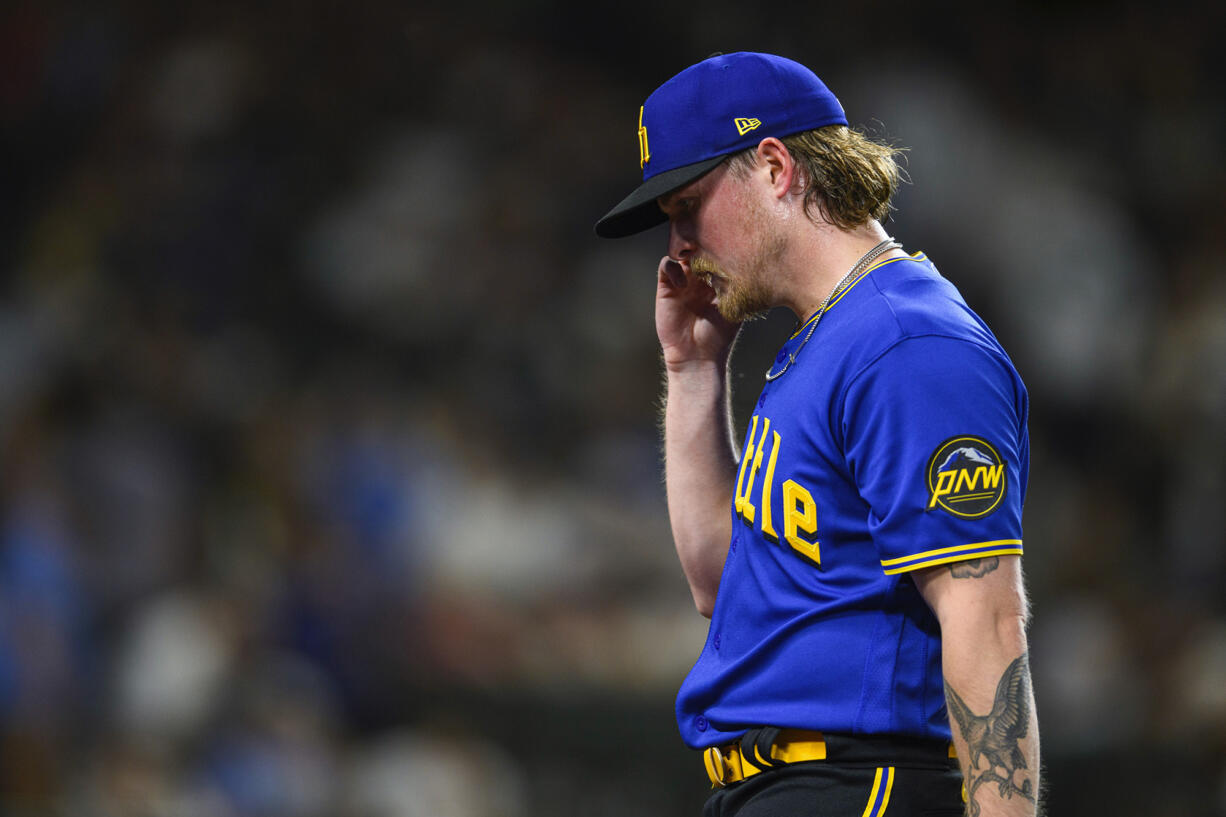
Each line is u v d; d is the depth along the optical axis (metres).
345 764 22.02
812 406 7.20
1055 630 27.14
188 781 20.56
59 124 35.38
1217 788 22.42
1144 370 35.09
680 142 7.69
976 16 41.34
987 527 6.65
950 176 36.50
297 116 35.41
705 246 7.82
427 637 24.78
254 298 32.53
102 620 23.05
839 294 7.46
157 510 24.83
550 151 36.91
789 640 7.26
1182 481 31.80
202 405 28.56
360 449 27.45
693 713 7.78
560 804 23.02
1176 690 24.28
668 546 27.34
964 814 6.96
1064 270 36.38
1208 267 36.16
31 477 23.39
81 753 20.94
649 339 33.09
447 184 34.47
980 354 6.93
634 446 30.38
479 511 27.09
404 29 37.69
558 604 25.75
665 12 40.19
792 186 7.60
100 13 36.50
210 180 33.72
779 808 7.16
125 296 30.94
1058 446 34.47
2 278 32.94
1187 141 41.66
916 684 7.01
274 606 23.91
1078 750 22.84
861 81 37.91
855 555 7.14
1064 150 40.31
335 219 33.75
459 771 22.31
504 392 31.12
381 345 31.80
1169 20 43.69
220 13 36.94
